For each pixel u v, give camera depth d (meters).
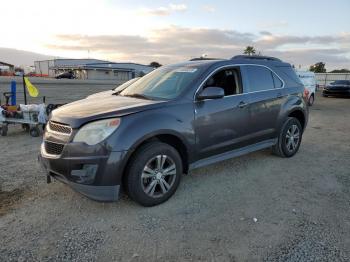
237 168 5.21
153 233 3.20
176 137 3.92
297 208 3.79
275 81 5.50
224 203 3.90
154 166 3.74
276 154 5.89
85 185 3.40
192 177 4.76
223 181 4.62
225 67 4.70
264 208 3.78
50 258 2.79
